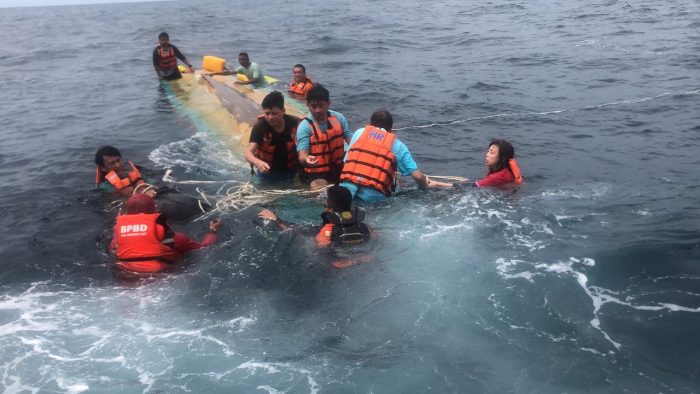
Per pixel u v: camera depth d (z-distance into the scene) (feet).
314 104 22.15
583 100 36.83
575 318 13.42
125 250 16.87
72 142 31.45
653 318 13.32
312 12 129.08
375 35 77.46
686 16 77.15
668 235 17.28
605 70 45.62
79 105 41.45
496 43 63.98
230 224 19.51
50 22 154.40
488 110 35.45
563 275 15.24
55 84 50.98
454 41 67.72
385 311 14.05
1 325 14.08
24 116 38.78
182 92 42.63
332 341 13.07
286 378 11.88
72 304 15.05
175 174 25.67
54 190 23.86
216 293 15.33
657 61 47.80
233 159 27.68
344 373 11.96
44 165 27.45
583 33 67.67
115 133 33.01
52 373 12.25
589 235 17.54
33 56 72.95
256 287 15.55
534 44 61.41
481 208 19.99
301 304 14.64
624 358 12.02
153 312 14.55
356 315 13.98
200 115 35.45
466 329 13.19
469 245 17.15
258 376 11.98
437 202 20.71
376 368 12.06
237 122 32.24
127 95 44.01
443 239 17.57
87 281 16.33
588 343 12.53
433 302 14.29
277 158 24.52
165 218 17.60
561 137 29.40
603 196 20.90
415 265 16.07
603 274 15.26
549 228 18.17
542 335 12.87
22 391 11.74
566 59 51.24
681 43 55.83
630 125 30.81
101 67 60.18
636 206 19.79
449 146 28.94
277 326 13.76
